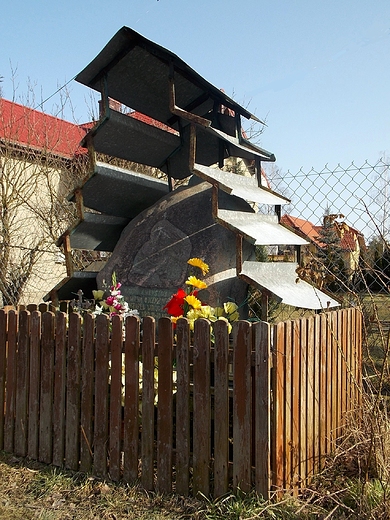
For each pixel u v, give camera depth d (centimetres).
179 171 566
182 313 364
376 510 264
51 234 906
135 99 489
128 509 293
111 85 456
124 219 518
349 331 394
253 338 288
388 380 370
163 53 410
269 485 278
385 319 473
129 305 448
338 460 340
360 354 421
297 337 307
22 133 1091
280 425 286
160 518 279
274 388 282
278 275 424
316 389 332
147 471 318
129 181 479
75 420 354
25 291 995
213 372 329
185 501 297
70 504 301
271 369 284
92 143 447
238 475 287
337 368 370
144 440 321
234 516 269
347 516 277
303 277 365
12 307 428
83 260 868
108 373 340
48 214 946
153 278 439
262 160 510
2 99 1042
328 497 290
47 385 371
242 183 465
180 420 308
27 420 386
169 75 414
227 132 504
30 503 304
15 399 393
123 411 346
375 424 308
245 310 454
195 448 303
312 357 327
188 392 306
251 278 367
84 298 512
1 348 404
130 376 328
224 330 293
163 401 314
